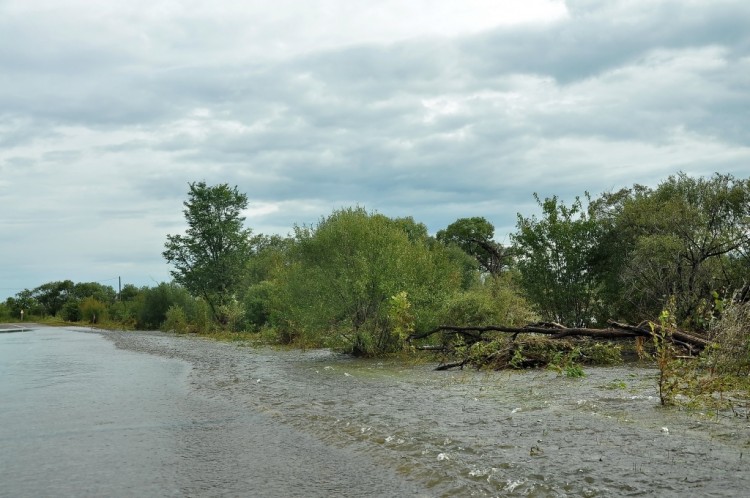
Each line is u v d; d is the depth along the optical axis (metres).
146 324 53.62
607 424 7.47
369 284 18.03
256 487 5.88
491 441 6.90
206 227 48.41
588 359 14.40
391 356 17.98
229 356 20.58
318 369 15.45
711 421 7.46
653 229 17.72
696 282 16.48
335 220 18.97
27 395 12.66
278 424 8.76
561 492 5.11
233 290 47.84
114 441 8.13
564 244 18.64
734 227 17.02
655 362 13.41
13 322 82.50
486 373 13.55
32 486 6.22
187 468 6.67
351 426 8.19
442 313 18.11
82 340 36.12
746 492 4.84
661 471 5.47
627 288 17.23
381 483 5.79
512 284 22.42
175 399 11.52
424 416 8.55
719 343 11.21
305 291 18.83
